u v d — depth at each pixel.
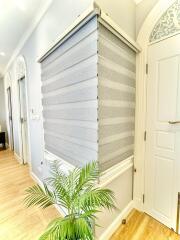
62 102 1.82
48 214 1.98
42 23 2.26
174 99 1.58
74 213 1.11
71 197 1.17
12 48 3.55
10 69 4.55
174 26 1.55
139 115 1.89
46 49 1.97
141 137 1.89
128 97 1.77
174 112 1.59
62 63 1.76
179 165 1.57
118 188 1.71
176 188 1.60
